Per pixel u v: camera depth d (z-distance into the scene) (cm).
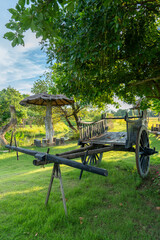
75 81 375
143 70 416
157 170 548
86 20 253
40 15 200
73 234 258
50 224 279
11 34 200
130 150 462
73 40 305
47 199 340
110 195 390
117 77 412
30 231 266
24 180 522
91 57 309
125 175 512
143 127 477
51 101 1532
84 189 429
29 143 1588
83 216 309
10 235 257
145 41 360
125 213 316
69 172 580
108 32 259
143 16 324
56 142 1477
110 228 272
